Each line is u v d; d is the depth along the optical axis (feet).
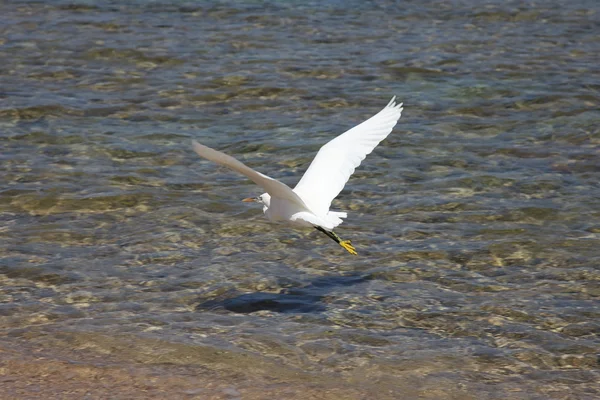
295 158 62.34
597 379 36.40
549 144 64.90
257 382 35.81
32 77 78.23
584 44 89.35
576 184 57.77
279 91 75.92
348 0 106.22
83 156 62.13
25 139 64.85
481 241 50.14
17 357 37.24
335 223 36.09
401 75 80.23
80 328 40.16
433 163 61.52
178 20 96.89
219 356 37.86
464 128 68.13
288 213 37.06
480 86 77.10
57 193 55.93
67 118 69.15
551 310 42.47
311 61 83.56
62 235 50.47
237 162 31.96
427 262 47.80
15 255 47.83
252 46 88.07
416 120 69.72
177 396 34.47
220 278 45.91
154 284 45.11
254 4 103.91
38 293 43.78
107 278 45.57
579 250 48.78
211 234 51.16
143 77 79.10
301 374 36.60
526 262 47.67
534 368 37.35
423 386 35.78
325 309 42.70
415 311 42.52
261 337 39.68
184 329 40.34
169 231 51.31
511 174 59.47
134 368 36.68
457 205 54.90
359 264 47.65
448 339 39.86
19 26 93.04
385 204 55.31
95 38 89.51
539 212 53.72
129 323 40.83
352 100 73.97
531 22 97.25
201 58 84.12
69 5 102.01
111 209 54.13
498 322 41.39
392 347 39.04
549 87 76.59
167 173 59.77
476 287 45.03
